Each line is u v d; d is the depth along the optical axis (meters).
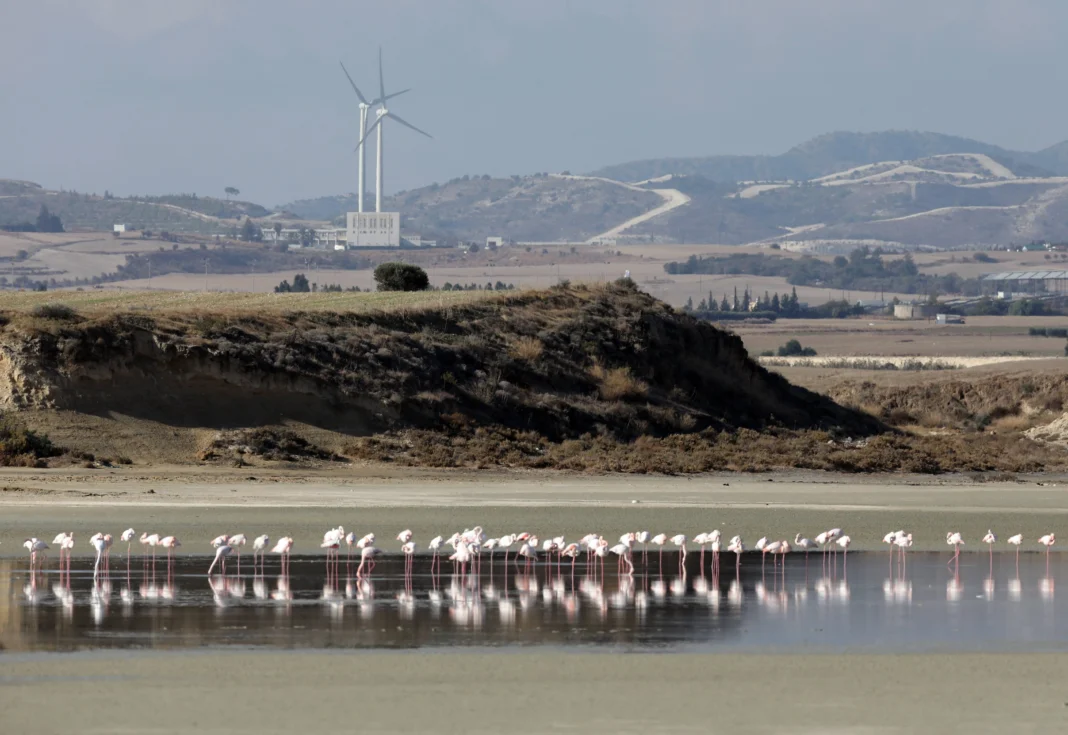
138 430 195.38
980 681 70.38
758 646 79.88
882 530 143.12
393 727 61.16
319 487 173.25
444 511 150.00
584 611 92.00
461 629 84.62
